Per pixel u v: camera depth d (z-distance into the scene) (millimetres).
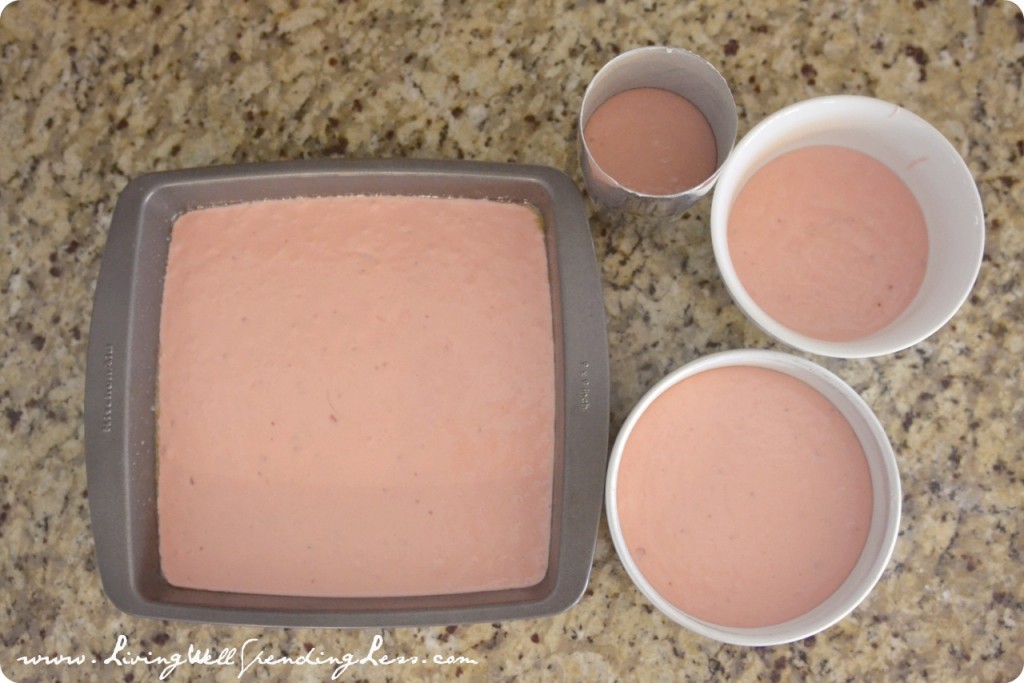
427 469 630
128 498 611
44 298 669
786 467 623
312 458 632
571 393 610
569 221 618
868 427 604
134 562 610
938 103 666
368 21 674
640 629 642
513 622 647
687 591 614
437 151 667
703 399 628
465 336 638
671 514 621
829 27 671
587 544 604
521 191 633
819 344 576
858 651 644
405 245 643
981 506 650
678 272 657
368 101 670
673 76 624
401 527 626
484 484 628
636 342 654
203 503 630
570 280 615
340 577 624
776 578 614
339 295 642
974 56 668
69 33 678
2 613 656
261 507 629
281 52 674
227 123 671
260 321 640
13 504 662
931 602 646
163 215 638
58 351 666
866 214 631
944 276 605
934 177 610
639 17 672
